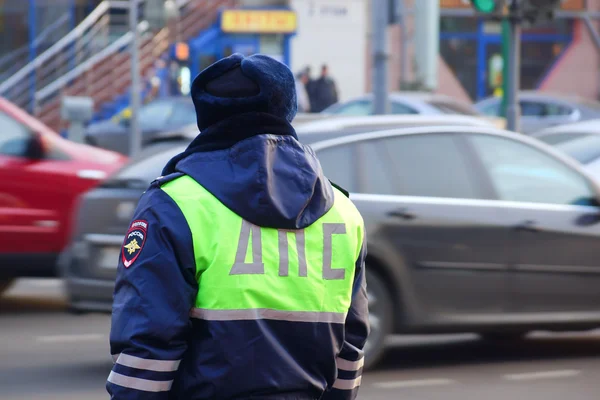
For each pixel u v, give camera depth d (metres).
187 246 5.27
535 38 70.81
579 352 18.67
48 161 21.95
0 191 21.52
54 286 26.39
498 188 16.83
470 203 16.45
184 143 17.12
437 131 16.66
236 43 64.12
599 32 71.00
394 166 16.16
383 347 15.81
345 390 5.77
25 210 21.69
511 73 29.11
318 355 5.48
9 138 21.83
